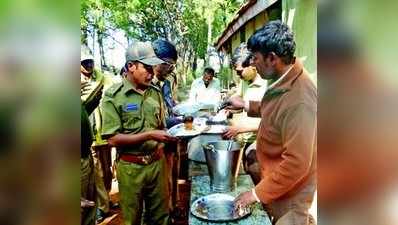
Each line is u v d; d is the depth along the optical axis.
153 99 2.25
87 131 1.99
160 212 2.25
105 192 2.89
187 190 3.21
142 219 2.25
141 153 2.11
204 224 1.44
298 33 2.76
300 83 1.44
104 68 3.79
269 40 1.56
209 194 1.72
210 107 4.41
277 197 1.45
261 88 2.86
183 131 2.82
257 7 3.72
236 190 1.83
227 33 6.18
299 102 1.40
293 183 1.41
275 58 1.54
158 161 2.20
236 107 3.51
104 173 2.94
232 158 1.81
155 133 2.08
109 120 2.07
